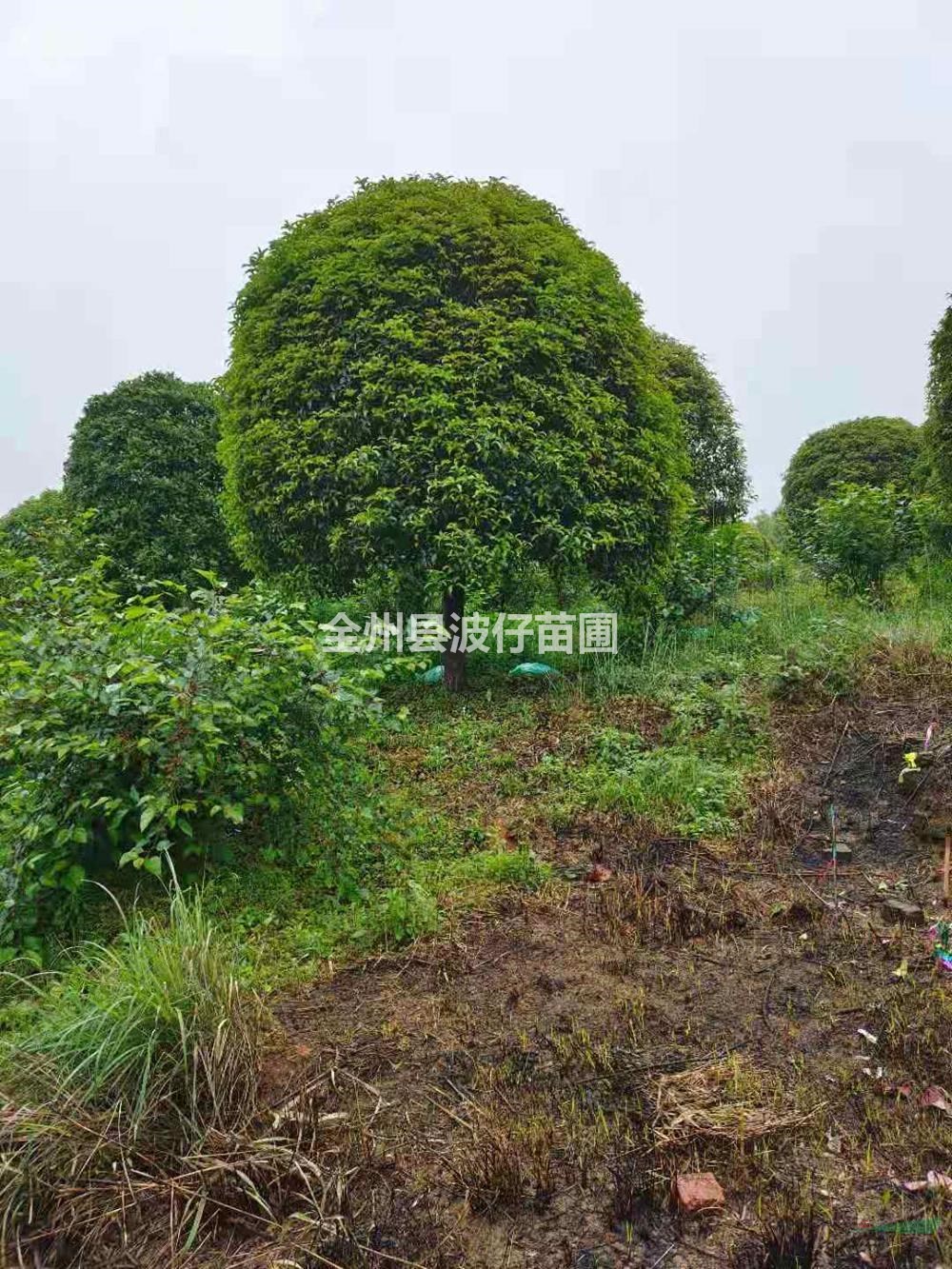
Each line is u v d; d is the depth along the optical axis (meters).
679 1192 1.79
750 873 3.34
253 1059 2.11
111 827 2.78
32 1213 1.73
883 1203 1.77
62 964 2.67
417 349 4.95
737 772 4.10
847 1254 1.66
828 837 3.59
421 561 5.10
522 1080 2.19
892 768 3.96
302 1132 1.93
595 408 5.21
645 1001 2.53
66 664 2.93
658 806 3.85
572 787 4.12
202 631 3.22
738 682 5.11
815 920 2.96
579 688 5.43
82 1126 1.84
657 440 5.60
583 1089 2.15
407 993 2.59
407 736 4.88
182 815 3.07
